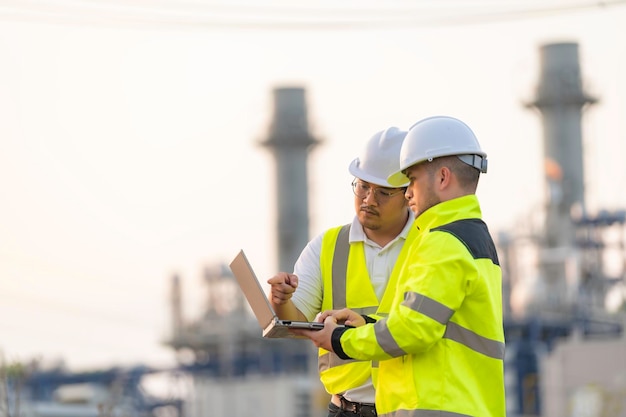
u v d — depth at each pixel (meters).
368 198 9.02
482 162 8.17
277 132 84.12
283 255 83.69
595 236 69.75
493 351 7.96
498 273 8.10
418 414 7.87
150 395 74.94
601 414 61.03
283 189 84.00
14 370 17.14
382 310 8.96
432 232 7.95
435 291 7.80
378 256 9.10
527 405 67.19
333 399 9.19
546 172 74.75
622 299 67.19
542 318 67.94
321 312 8.77
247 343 77.12
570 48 76.50
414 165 8.18
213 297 77.81
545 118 75.75
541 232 71.12
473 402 7.88
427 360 7.93
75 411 60.59
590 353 63.28
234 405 73.31
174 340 76.50
